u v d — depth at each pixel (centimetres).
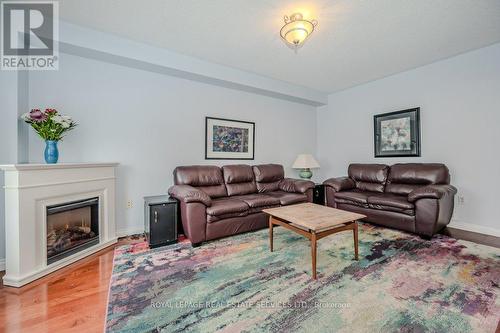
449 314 136
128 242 264
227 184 340
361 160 423
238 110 384
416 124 343
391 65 331
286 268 195
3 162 203
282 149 446
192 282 174
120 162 284
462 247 236
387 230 292
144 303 150
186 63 298
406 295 155
